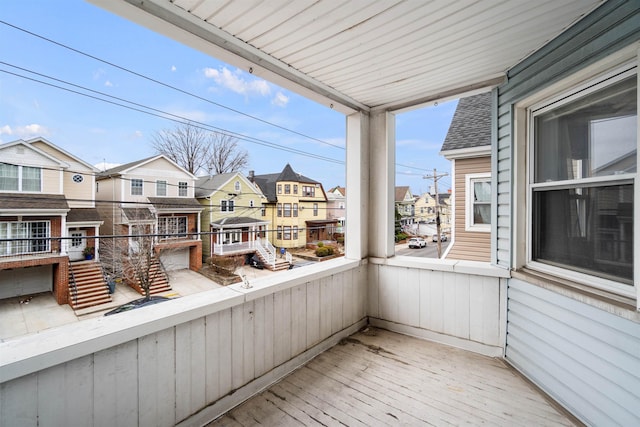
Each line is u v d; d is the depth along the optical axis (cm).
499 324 219
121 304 643
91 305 620
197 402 146
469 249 571
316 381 191
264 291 177
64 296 580
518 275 201
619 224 139
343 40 169
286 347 200
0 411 89
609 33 132
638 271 122
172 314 132
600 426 137
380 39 168
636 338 121
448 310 244
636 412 120
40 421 97
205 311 145
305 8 137
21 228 467
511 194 208
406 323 268
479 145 539
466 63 200
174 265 968
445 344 245
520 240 206
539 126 195
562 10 141
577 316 152
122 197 756
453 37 166
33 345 99
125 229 740
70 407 104
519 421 152
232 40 167
